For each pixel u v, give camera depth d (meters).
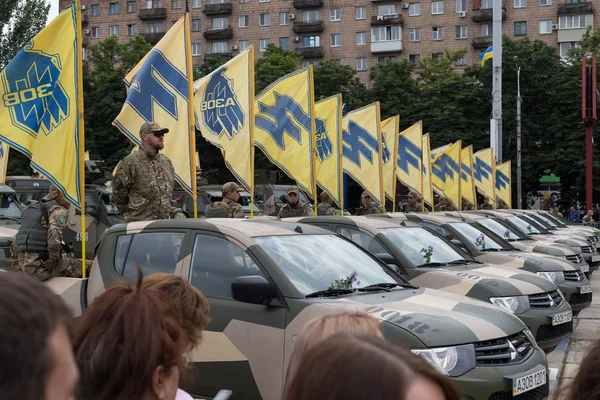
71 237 15.83
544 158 42.75
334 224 8.83
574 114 42.06
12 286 1.04
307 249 5.84
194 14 67.69
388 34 63.41
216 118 10.84
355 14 64.19
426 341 4.76
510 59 44.00
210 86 10.91
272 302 5.16
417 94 44.97
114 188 8.31
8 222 13.32
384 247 8.44
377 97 44.91
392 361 1.20
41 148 7.64
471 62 61.50
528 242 15.02
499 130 28.50
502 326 5.40
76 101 7.75
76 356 2.24
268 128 12.12
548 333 8.05
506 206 30.08
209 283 5.59
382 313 5.05
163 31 68.25
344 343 1.25
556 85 43.03
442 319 5.10
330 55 64.81
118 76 42.12
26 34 43.31
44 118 7.69
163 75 9.52
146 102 9.39
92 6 70.19
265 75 45.81
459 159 21.97
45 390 1.02
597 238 22.03
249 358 5.14
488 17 60.31
